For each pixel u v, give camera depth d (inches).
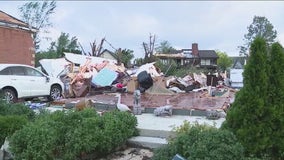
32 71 637.3
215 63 3061.0
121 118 322.7
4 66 593.3
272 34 3031.5
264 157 234.2
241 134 241.3
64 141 283.1
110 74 767.1
